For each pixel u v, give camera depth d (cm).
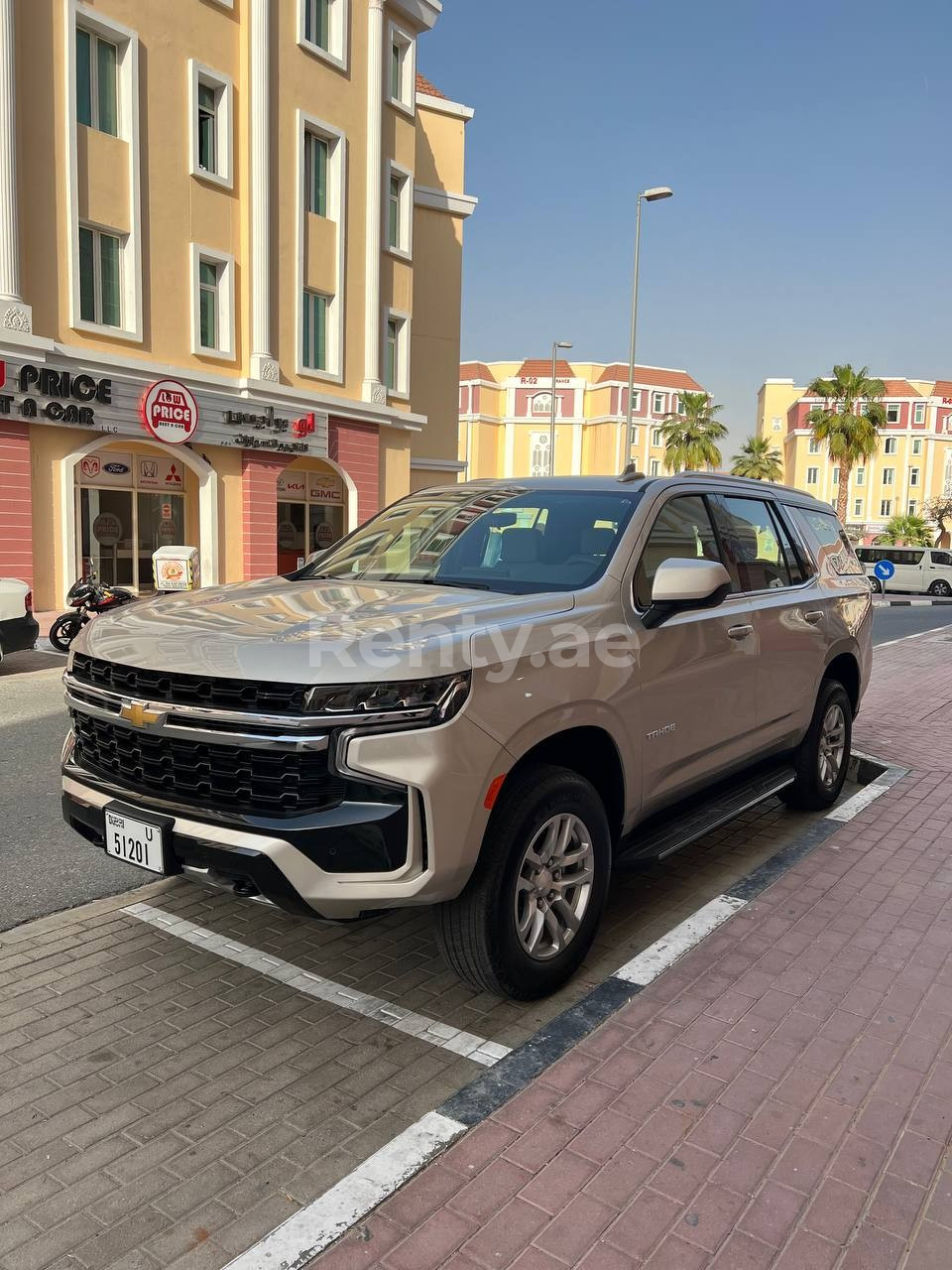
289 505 2217
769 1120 255
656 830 388
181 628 307
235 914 399
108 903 409
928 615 2527
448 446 2625
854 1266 207
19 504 1448
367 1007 323
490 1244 212
